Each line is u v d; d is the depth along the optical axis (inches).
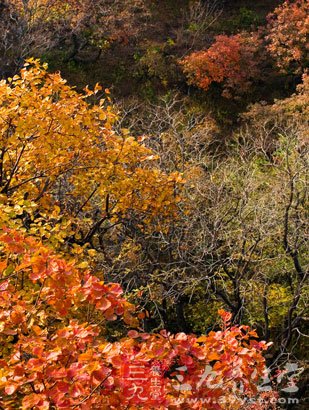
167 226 411.2
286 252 430.3
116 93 1012.5
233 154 701.9
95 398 175.0
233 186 486.0
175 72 1029.2
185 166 493.0
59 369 178.9
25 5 928.3
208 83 973.8
